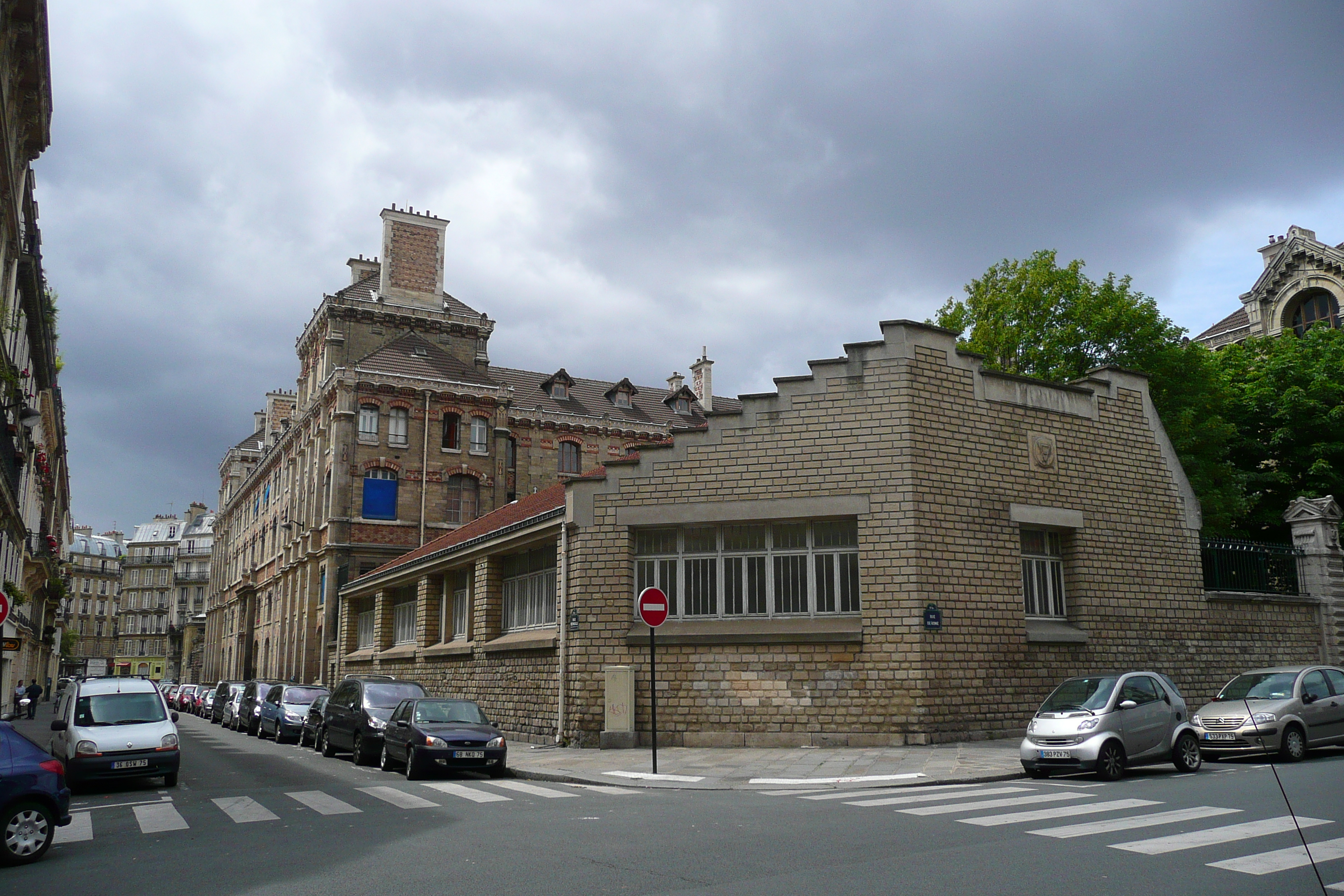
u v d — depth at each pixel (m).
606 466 20.72
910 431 19.03
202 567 121.06
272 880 8.31
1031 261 31.91
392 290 54.16
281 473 61.25
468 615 28.23
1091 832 9.50
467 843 9.88
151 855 9.86
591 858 8.88
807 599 19.39
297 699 29.80
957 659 18.59
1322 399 30.34
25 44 20.70
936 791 13.34
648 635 19.80
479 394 52.19
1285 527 30.20
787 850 9.00
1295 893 7.06
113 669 121.75
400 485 49.50
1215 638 22.44
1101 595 20.88
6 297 24.09
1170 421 27.86
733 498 19.81
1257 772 14.58
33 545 39.75
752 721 18.83
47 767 9.95
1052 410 21.05
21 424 24.31
